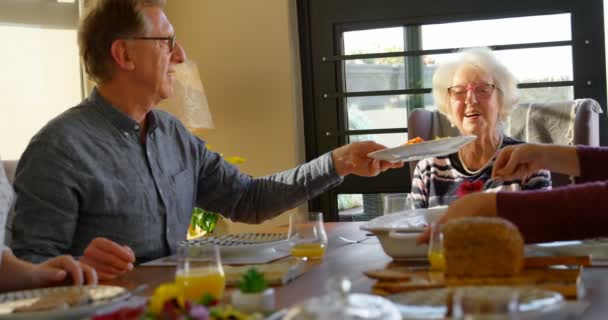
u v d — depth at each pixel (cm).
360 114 402
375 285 115
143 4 208
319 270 145
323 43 404
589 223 132
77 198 191
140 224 201
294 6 402
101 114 204
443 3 385
